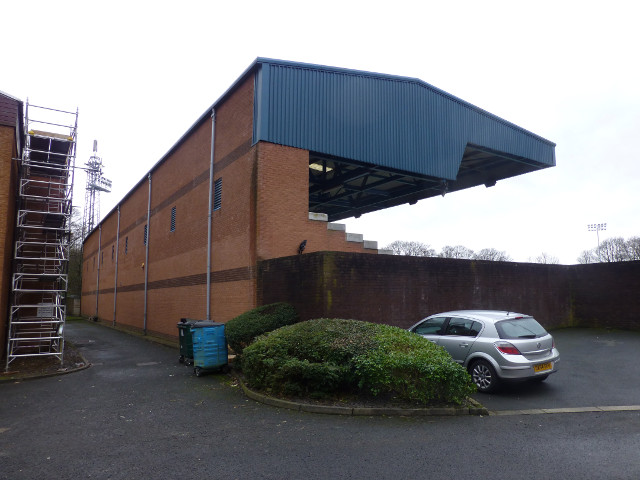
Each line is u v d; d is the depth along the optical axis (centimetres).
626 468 470
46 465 511
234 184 1491
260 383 847
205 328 1140
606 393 813
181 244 1925
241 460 512
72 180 1541
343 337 808
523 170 2259
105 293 3434
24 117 1499
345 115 1540
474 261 1422
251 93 1434
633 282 1609
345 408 703
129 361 1439
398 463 494
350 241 1481
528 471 467
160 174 2281
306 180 1422
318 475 466
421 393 704
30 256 1664
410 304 1230
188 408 776
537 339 836
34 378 1136
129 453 546
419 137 1727
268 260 1300
